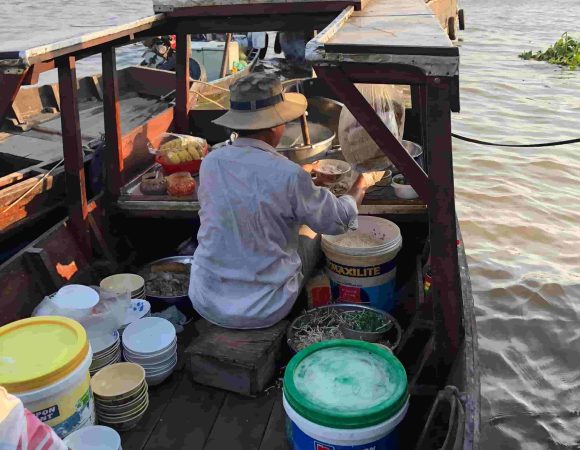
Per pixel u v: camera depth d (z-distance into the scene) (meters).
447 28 15.63
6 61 2.65
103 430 2.29
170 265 3.65
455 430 2.12
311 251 3.32
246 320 2.88
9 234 3.65
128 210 3.74
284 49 9.63
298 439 2.30
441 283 2.48
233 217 2.75
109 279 3.37
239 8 3.88
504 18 22.69
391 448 2.27
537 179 8.04
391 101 3.62
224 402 2.79
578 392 4.38
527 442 3.97
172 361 2.89
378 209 3.54
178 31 4.10
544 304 5.38
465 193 7.59
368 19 2.83
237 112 2.75
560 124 10.23
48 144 5.46
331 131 4.50
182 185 3.75
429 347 2.70
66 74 3.25
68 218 3.50
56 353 2.24
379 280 3.27
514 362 4.70
